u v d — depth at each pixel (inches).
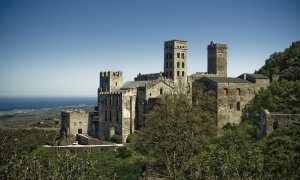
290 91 4456.2
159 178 3563.0
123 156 4237.2
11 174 1777.8
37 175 1823.3
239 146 2994.6
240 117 5002.5
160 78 5305.1
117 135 5083.7
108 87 5905.5
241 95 5032.0
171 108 4311.0
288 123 3122.5
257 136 3528.5
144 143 4008.4
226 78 5236.2
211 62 6786.4
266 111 3294.8
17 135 6082.7
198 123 4173.2
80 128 5580.7
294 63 5531.5
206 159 2438.5
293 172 2148.1
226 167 2167.8
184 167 2632.9
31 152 4207.7
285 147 2659.9
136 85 5600.4
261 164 2206.0
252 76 5236.2
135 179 3804.1
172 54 5885.8
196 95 5172.2
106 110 5403.5
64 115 5684.1
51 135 6200.8
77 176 1929.1
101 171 3850.9
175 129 3875.5
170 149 3513.8
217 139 3821.4
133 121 5187.0
